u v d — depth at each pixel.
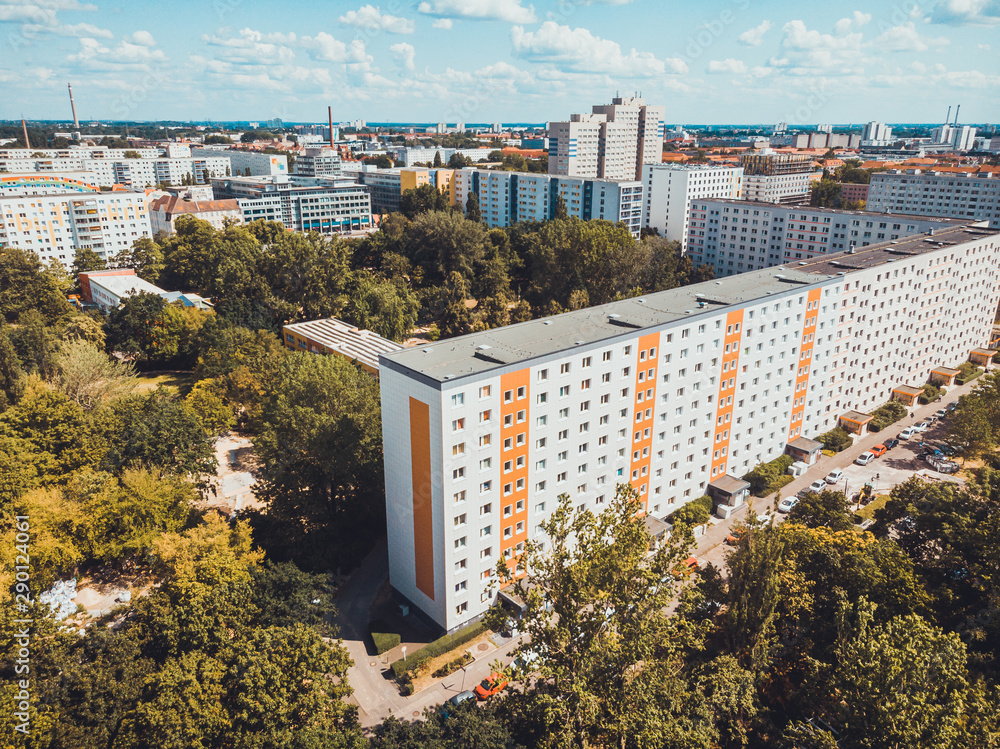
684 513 91.88
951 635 48.72
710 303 92.88
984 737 43.38
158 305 150.38
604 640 49.59
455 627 73.19
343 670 56.47
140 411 96.19
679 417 90.38
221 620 58.00
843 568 65.88
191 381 141.25
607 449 82.69
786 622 65.19
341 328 143.25
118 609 68.19
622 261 175.50
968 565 67.38
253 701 50.38
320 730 49.75
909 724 44.00
